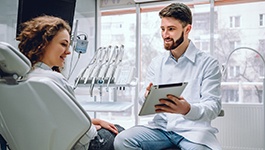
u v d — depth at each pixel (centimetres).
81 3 300
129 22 346
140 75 339
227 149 248
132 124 340
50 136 99
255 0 290
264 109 225
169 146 158
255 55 289
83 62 301
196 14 313
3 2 192
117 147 150
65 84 107
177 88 116
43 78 99
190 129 152
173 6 163
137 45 336
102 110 171
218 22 305
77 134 99
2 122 105
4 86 99
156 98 118
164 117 167
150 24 340
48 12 192
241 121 245
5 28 195
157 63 187
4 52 88
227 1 300
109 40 354
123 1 340
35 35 113
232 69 297
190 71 167
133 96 332
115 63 221
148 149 153
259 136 239
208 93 149
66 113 97
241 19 296
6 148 116
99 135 150
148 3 332
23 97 97
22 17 179
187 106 125
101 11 352
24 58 95
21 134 102
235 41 298
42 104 97
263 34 288
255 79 289
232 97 296
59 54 116
